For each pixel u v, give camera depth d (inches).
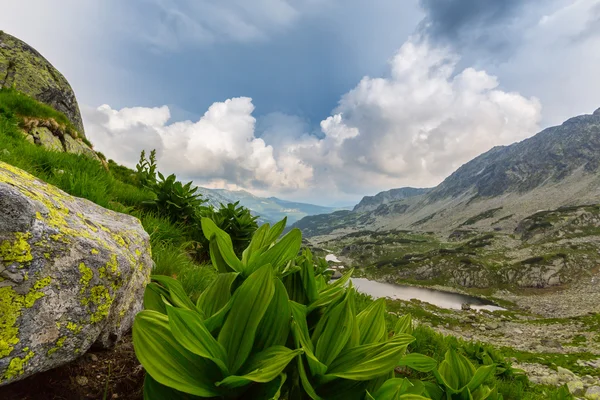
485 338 2203.5
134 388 80.6
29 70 895.7
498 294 4768.7
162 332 45.1
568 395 139.8
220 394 43.7
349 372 47.7
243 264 63.6
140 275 110.0
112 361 86.0
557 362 1339.8
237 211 278.1
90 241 76.2
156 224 223.8
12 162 198.1
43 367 63.8
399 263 6491.1
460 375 95.0
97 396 74.9
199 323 42.0
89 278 72.1
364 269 6624.0
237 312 47.8
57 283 65.5
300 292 63.7
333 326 52.5
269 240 70.6
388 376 59.5
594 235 5807.1
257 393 45.3
